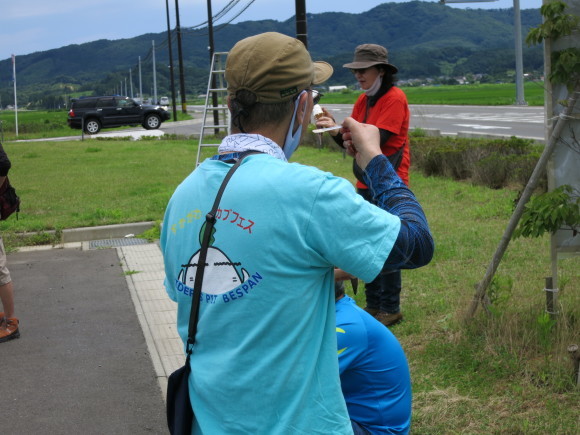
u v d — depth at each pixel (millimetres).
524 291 5469
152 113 40938
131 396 4539
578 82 4293
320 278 1789
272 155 1835
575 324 4531
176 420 1856
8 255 8672
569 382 3961
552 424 3613
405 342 4910
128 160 20203
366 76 5121
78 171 17609
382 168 1950
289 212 1718
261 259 1721
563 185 4449
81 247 9023
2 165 5324
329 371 1798
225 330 1763
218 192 1786
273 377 1735
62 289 7008
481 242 7566
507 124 28031
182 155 21375
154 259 8141
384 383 2904
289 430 1729
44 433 4074
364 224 1729
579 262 6457
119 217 10609
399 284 5246
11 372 4969
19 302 6633
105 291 6887
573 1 4320
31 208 11891
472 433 3633
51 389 4672
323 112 2713
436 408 3883
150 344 5430
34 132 45375
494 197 10188
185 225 1832
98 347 5410
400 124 5109
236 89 1863
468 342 4625
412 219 1827
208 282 1773
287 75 1831
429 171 13070
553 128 4453
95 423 4191
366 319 2904
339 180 1776
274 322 1733
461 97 66875
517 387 3998
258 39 1855
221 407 1766
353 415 2914
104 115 40219
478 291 4828
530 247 7168
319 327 1790
